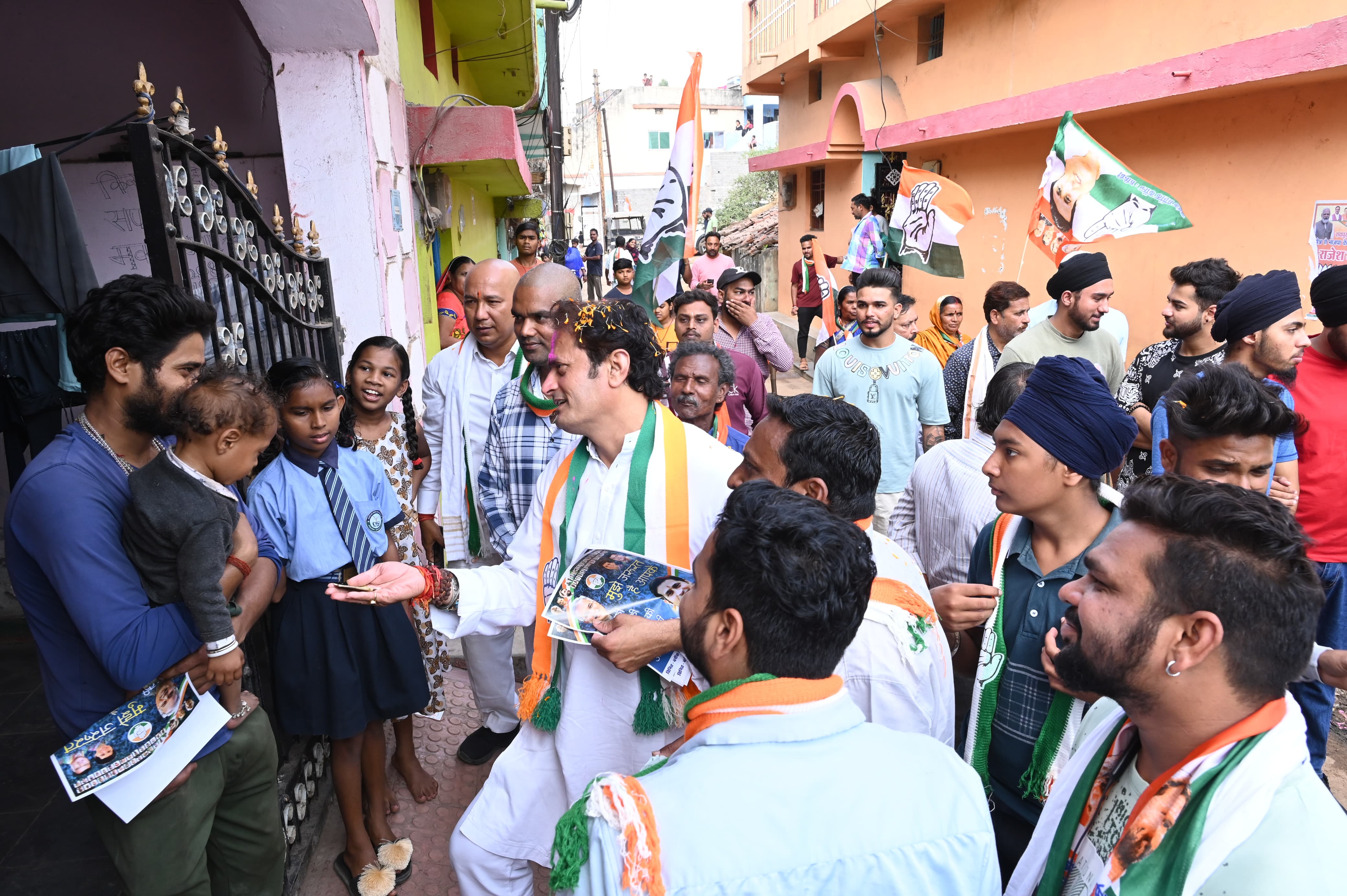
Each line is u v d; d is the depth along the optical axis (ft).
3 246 8.27
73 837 9.78
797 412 6.12
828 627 3.71
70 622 6.18
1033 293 29.01
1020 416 5.93
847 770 3.61
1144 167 24.14
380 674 8.86
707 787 3.49
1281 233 19.61
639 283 17.76
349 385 10.98
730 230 73.41
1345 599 9.93
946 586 6.51
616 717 6.80
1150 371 13.69
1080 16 25.72
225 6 14.80
